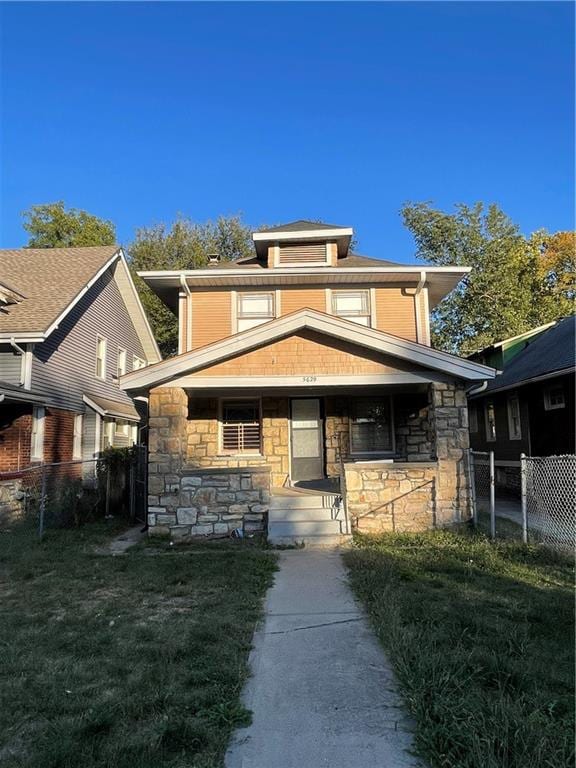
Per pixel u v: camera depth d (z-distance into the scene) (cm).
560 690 352
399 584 611
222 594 600
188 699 350
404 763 289
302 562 764
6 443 1377
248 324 1319
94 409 1653
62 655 431
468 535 914
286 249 1409
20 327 1318
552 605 518
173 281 1308
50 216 3141
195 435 1246
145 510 1184
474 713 314
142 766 278
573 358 1286
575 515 843
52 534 991
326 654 437
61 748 289
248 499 984
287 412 1256
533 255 2898
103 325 1869
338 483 1191
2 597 608
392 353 1016
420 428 1245
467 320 2545
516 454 1605
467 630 449
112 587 645
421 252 2636
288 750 302
